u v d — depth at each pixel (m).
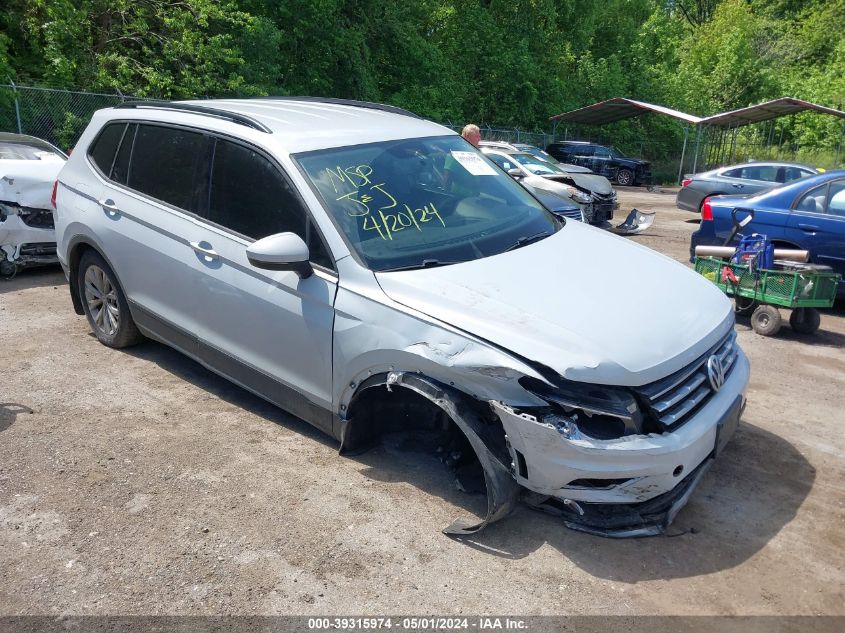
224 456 3.89
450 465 3.63
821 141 37.84
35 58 14.10
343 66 20.33
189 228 4.29
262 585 2.89
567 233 4.25
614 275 3.68
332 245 3.59
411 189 4.01
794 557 3.16
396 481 3.66
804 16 50.72
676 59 42.19
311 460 3.86
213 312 4.20
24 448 3.92
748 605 2.84
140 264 4.68
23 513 3.33
